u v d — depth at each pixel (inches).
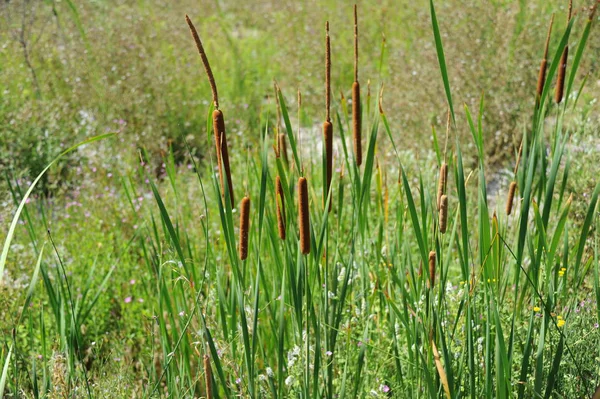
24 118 261.1
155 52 350.3
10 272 173.8
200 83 337.4
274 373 111.7
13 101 291.7
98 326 161.3
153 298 153.1
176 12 463.5
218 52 392.5
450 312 115.0
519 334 107.7
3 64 339.6
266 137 81.3
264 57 390.6
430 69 265.6
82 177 251.3
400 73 291.3
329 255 133.0
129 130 276.1
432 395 87.8
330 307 106.7
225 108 303.6
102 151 248.2
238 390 107.8
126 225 200.7
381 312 125.4
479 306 104.7
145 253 122.3
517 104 242.4
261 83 352.5
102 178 231.8
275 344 114.2
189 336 114.9
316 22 401.1
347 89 310.5
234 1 494.9
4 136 254.1
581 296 124.7
